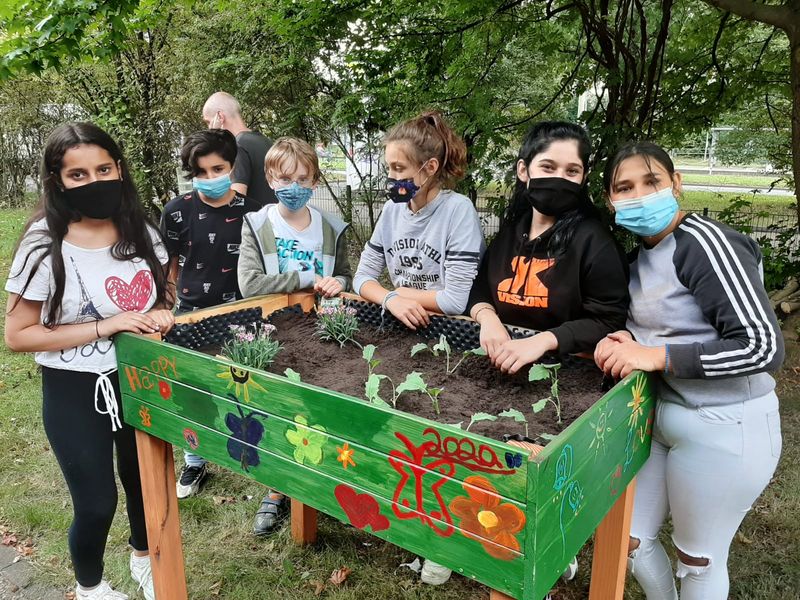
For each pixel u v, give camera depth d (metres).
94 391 1.89
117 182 1.85
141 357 1.77
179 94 8.81
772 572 2.36
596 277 1.69
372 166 8.03
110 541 2.61
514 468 1.04
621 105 4.51
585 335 1.66
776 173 8.12
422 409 1.52
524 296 1.84
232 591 2.33
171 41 8.32
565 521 1.16
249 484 3.04
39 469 3.18
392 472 1.24
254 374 1.45
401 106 5.16
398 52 4.95
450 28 4.88
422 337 2.08
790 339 4.97
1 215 12.83
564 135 1.72
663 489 1.75
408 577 2.40
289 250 2.44
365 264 2.38
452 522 1.16
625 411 1.41
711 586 1.69
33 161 14.18
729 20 5.06
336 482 1.35
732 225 5.89
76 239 1.87
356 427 1.28
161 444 1.92
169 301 2.21
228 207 2.76
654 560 1.82
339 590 2.33
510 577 1.10
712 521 1.63
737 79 5.05
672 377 1.59
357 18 4.54
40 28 3.01
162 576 2.01
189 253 2.76
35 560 2.52
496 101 6.23
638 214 1.55
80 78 8.77
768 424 1.56
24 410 3.82
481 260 2.10
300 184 2.35
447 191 2.15
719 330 1.48
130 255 1.95
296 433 1.40
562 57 5.78
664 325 1.58
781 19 3.47
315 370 1.81
